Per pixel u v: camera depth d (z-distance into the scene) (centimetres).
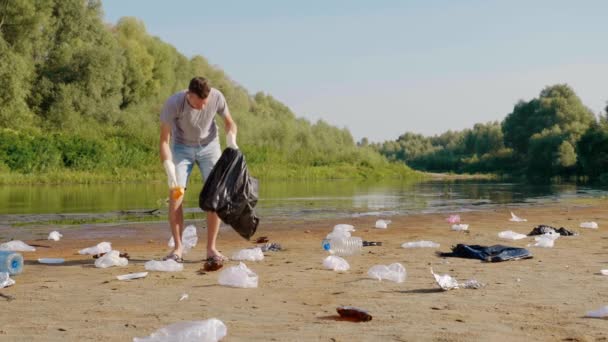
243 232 546
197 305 354
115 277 454
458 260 541
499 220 962
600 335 288
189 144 564
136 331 293
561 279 443
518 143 6819
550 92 6825
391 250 614
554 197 1669
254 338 278
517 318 321
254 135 4656
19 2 3703
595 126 4097
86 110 3841
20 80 3500
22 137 3072
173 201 538
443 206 1311
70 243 680
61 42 4144
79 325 305
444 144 14488
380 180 3881
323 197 1670
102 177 2914
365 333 288
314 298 376
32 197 1605
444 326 303
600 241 677
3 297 377
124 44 4694
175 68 5394
